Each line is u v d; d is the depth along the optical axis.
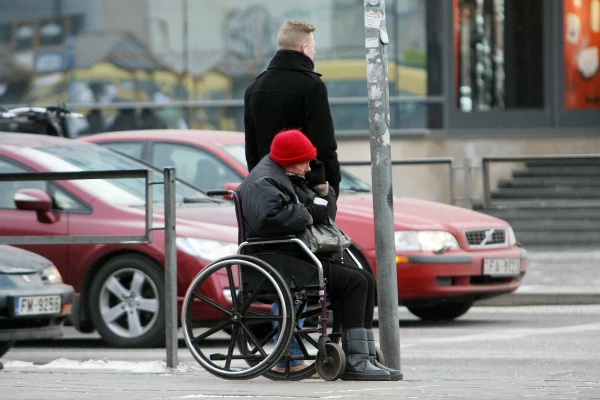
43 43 80.56
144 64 80.12
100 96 80.19
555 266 58.00
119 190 35.84
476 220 41.53
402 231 40.03
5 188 35.94
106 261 35.44
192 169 42.25
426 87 79.50
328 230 23.95
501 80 81.06
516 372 28.98
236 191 24.02
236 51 79.69
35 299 30.25
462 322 42.38
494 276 41.06
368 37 24.27
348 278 23.83
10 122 47.44
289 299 23.28
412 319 43.84
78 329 35.66
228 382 24.05
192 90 80.00
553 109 81.75
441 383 23.27
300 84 25.12
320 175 24.42
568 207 63.09
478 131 79.88
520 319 42.97
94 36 80.25
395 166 57.34
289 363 24.23
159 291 34.66
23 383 23.86
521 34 81.38
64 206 35.44
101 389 22.42
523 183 59.94
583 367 29.83
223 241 35.00
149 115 80.00
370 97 24.28
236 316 23.95
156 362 28.92
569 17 82.06
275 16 79.50
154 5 80.06
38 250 35.66
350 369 23.75
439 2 79.31
